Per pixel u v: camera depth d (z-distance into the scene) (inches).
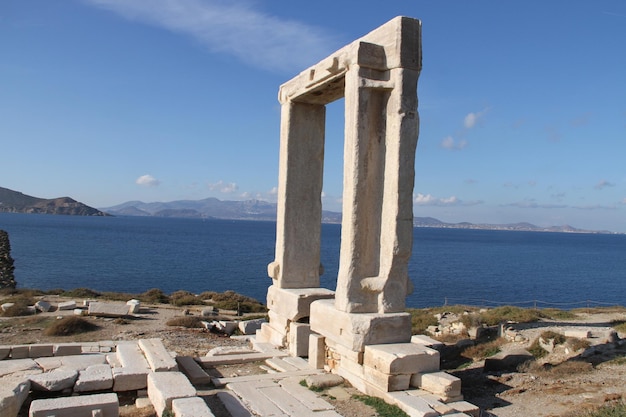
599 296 2251.5
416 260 4146.2
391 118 413.4
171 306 1202.6
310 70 486.0
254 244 5388.8
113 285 2162.9
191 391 338.0
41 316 942.4
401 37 407.8
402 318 409.1
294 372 437.7
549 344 611.8
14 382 342.3
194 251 4170.8
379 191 420.8
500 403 419.5
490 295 2183.8
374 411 352.5
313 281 550.0
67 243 4426.7
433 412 333.4
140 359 418.9
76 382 362.3
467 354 621.6
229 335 837.2
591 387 453.4
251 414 342.0
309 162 547.8
